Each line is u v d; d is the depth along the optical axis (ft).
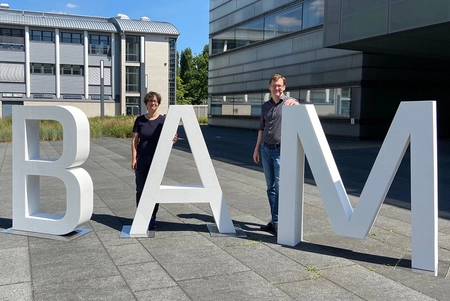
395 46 56.85
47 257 14.93
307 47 80.38
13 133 17.70
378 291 12.26
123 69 164.35
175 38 175.94
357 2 51.72
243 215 21.33
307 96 81.05
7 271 13.61
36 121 18.22
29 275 13.28
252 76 102.17
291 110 16.28
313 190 27.73
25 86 154.10
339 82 72.33
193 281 12.91
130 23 165.37
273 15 91.35
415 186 13.89
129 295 11.90
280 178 16.52
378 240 17.17
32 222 17.72
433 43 54.19
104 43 163.53
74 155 16.90
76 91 160.76
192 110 17.98
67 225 17.16
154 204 17.81
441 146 58.08
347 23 53.47
